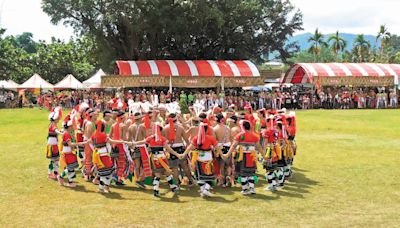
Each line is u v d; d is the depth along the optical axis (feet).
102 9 147.74
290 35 171.73
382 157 47.98
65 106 137.39
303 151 52.60
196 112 43.39
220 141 34.94
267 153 33.30
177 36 152.35
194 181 35.68
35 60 213.46
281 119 34.68
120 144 35.40
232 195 32.48
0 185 35.42
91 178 37.45
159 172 32.17
